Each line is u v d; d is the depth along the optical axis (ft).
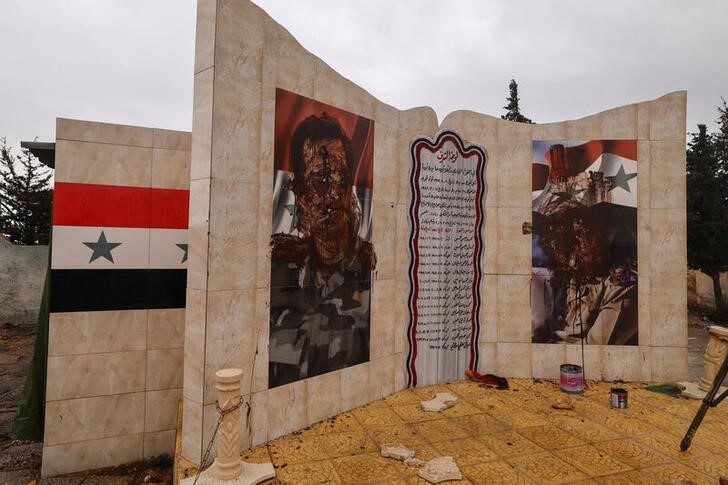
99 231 20.45
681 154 26.37
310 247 19.26
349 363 21.35
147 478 19.39
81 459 20.13
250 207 16.67
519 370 26.73
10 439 23.29
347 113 21.03
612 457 16.66
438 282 25.58
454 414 21.03
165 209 21.52
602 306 26.55
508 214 26.94
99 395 20.40
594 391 24.54
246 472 14.56
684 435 18.71
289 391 18.45
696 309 61.98
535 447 17.51
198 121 15.76
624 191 26.63
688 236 60.75
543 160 26.91
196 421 15.29
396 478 15.02
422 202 24.95
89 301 20.25
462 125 26.48
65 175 19.89
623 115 26.81
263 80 17.17
